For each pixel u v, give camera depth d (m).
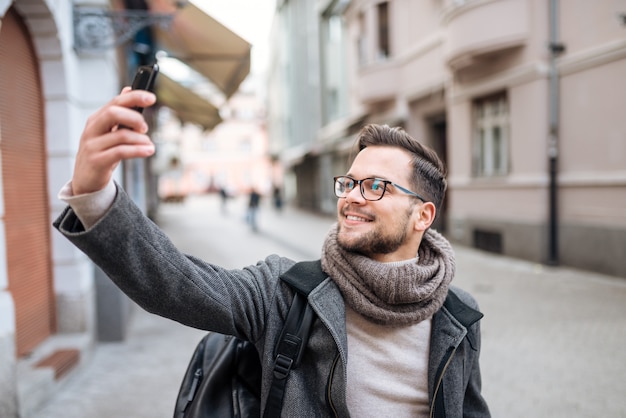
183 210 34.03
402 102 14.89
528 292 7.22
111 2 5.77
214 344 1.52
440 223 13.19
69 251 4.88
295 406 1.25
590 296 6.91
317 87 26.06
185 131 54.16
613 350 4.85
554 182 9.15
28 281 4.39
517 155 10.02
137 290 1.07
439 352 1.34
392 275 1.29
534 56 9.48
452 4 11.28
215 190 54.62
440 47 12.69
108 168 0.94
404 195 1.36
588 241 8.57
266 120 49.81
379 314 1.29
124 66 7.90
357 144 1.46
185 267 1.13
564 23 9.04
